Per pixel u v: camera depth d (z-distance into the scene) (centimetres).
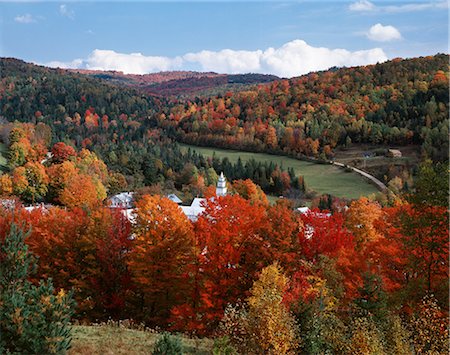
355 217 3419
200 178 10562
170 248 2353
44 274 2542
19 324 1140
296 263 2348
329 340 1712
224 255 2264
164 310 2545
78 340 1584
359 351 1628
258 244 2384
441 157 10931
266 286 1739
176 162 12312
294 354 1600
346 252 2373
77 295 2475
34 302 1201
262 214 2467
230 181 11775
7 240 1315
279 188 11269
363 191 10881
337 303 1998
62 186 8731
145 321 2453
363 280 2072
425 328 1802
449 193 1998
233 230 2327
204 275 2358
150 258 2325
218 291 2244
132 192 9150
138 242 2408
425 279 2075
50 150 12231
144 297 2559
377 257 2345
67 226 2692
